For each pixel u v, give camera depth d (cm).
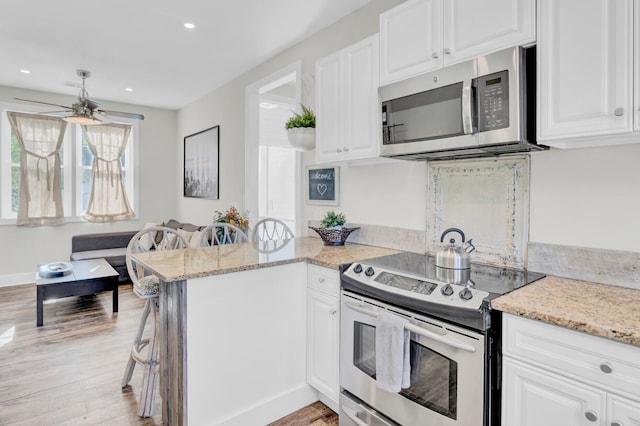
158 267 186
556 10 138
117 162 569
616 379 106
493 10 157
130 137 588
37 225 509
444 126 173
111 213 564
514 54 147
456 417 142
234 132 447
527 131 150
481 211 201
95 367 269
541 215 178
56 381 248
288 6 272
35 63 393
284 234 483
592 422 110
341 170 293
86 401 225
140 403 212
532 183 180
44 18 292
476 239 203
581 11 132
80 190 552
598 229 160
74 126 542
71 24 302
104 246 536
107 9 278
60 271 381
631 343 102
